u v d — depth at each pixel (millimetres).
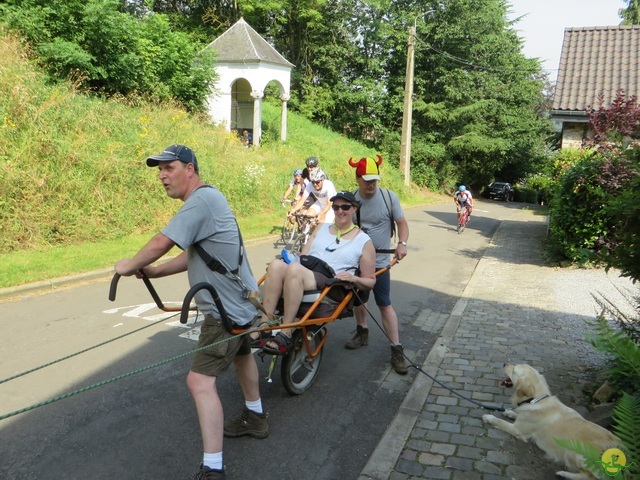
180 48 19547
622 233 3922
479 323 6832
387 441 3920
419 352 5980
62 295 7391
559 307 7621
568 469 3525
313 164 8562
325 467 3670
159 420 4145
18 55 12922
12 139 10289
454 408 4473
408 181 30406
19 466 3469
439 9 36281
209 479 3158
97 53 15992
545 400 3883
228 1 35656
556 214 10938
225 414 4277
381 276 5309
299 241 10797
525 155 42875
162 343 5758
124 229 11070
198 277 3254
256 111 24203
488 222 21672
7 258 8570
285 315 4281
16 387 4562
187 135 15609
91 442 3793
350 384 5043
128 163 12086
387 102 36875
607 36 18500
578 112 15531
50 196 10133
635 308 4688
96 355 5344
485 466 3621
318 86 37094
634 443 2672
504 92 38250
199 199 3141
